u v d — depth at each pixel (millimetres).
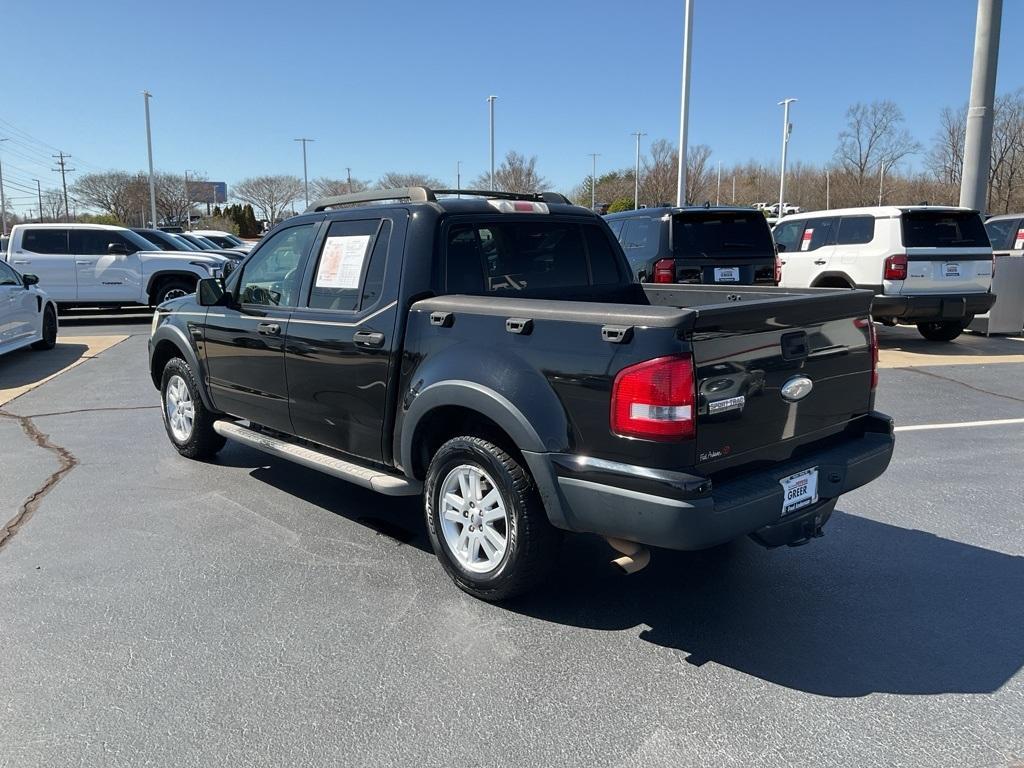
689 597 3848
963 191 13953
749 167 73750
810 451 3697
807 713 2908
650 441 3051
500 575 3627
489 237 4371
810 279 11648
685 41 20281
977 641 3426
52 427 7258
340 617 3646
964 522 4797
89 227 15977
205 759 2668
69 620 3617
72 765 2639
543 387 3365
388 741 2758
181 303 6070
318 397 4582
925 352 11055
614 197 64125
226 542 4523
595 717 2893
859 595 3867
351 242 4469
